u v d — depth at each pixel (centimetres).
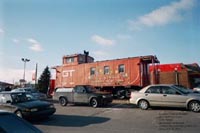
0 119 502
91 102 1869
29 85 5466
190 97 1465
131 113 1465
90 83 2553
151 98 1583
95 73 2538
